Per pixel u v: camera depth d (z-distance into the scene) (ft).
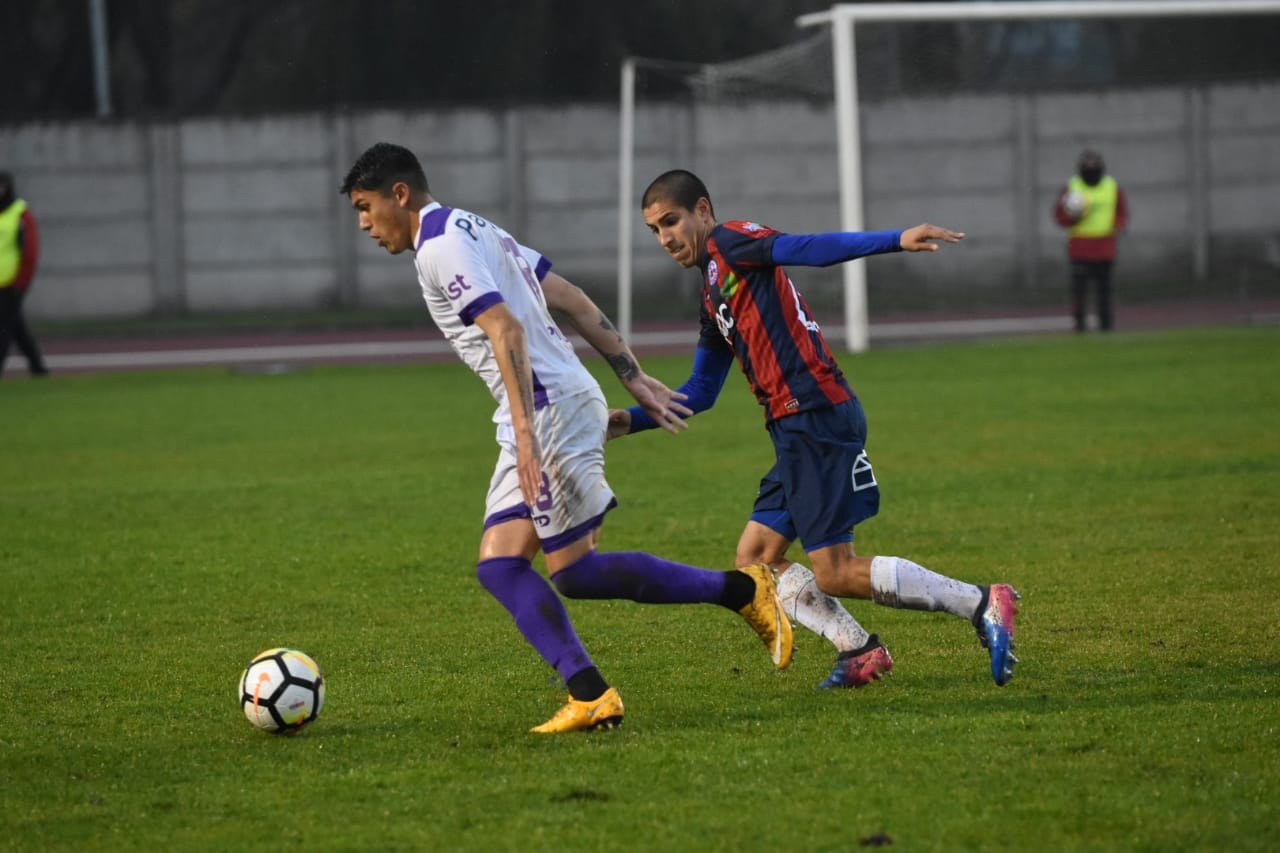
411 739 53.31
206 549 93.04
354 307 317.01
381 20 338.13
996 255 309.22
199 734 54.80
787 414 57.21
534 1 335.26
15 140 307.78
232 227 314.14
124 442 145.07
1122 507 97.96
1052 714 53.62
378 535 96.58
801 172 311.06
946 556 85.25
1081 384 166.09
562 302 58.18
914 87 310.04
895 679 60.13
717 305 58.13
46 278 311.06
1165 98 303.68
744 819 43.73
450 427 150.51
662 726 54.03
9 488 118.62
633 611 74.13
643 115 312.29
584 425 54.44
